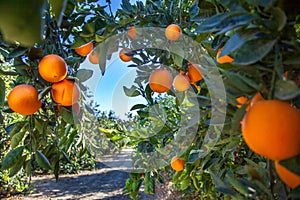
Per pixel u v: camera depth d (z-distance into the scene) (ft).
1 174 8.73
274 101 0.95
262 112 0.93
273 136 0.90
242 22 1.03
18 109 1.96
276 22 0.99
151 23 2.57
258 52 1.01
